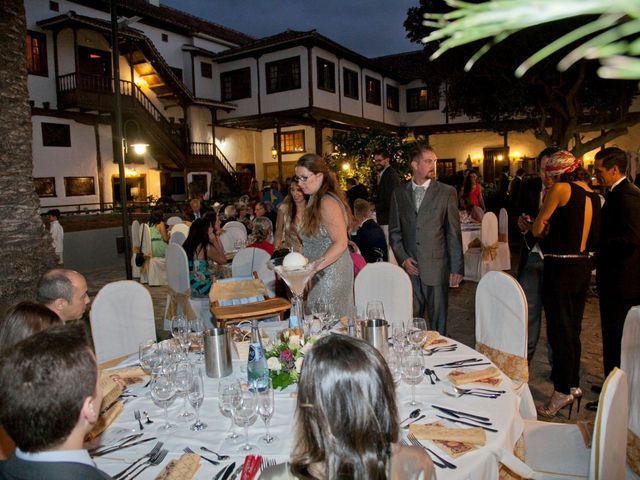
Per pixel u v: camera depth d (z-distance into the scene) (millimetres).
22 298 4637
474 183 12727
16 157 4688
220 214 12289
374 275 4188
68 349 1401
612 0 324
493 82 15156
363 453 1254
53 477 1334
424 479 1369
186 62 22719
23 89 4750
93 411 1452
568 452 2521
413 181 4590
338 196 3646
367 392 1271
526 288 4453
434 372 2713
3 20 4598
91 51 19172
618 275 3633
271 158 25703
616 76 327
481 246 8547
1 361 1408
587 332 5727
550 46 348
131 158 20578
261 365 2502
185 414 2287
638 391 2307
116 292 3992
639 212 3533
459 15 369
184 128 21703
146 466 1920
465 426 2133
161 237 9344
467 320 6547
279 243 4672
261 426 2195
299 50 20844
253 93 22531
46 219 11797
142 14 20406
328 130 24031
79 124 18906
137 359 3176
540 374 4699
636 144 21188
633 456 2328
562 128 16125
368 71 24484
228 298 4730
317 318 3143
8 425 1350
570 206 3611
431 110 26266
